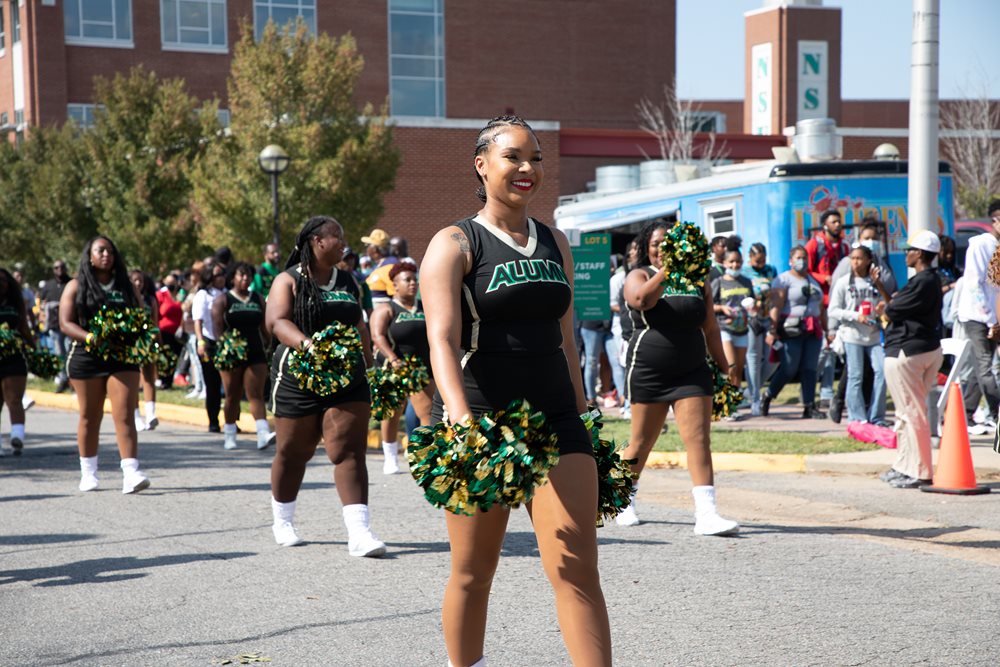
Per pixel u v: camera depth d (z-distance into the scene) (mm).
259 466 11211
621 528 7781
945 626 5418
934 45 11734
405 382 8367
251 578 6547
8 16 43562
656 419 7551
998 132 43469
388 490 9672
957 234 22859
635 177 32312
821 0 54844
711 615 5637
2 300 12062
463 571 4020
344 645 5266
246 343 12281
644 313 7359
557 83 49219
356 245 28703
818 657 4969
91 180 33531
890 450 10688
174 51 43312
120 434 9484
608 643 3752
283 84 27891
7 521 8375
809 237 16266
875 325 12320
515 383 3873
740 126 79562
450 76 46938
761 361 14125
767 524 7949
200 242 29875
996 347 11531
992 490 9148
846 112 74500
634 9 50500
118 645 5312
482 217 3986
